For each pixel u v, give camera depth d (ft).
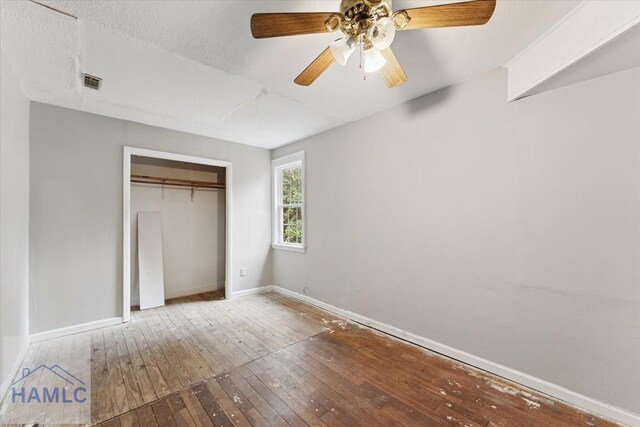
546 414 5.57
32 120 8.79
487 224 7.13
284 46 6.16
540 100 6.27
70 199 9.45
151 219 13.30
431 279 8.30
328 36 5.81
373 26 4.28
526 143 6.48
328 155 11.80
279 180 15.20
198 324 10.33
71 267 9.42
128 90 8.20
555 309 6.09
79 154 9.64
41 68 6.99
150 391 6.34
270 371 7.16
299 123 11.03
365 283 10.27
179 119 10.58
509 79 6.71
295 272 13.64
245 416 5.57
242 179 14.10
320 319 10.83
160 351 8.22
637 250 5.16
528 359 6.46
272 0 4.85
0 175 6.20
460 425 5.31
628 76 5.23
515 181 6.65
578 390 5.78
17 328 7.35
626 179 5.25
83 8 4.99
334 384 6.61
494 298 7.01
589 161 5.65
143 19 5.29
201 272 14.89
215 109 9.63
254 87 8.04
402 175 9.07
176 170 14.32
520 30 5.56
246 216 14.25
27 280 8.44
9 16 5.15
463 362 7.55
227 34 5.76
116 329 9.84
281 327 10.03
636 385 5.17
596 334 5.59
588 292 5.67
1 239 6.23
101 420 5.45
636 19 4.16
